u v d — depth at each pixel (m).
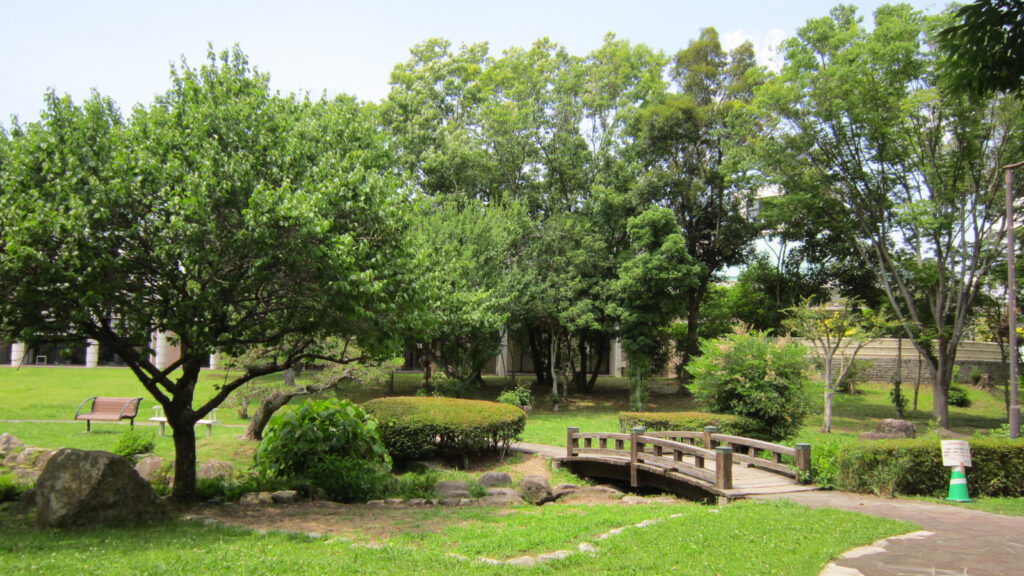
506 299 26.72
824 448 13.29
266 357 12.84
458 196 32.09
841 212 28.09
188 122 9.65
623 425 19.23
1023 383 29.55
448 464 16.67
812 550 7.22
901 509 10.17
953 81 7.17
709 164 32.66
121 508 8.62
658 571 6.48
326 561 6.61
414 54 37.50
